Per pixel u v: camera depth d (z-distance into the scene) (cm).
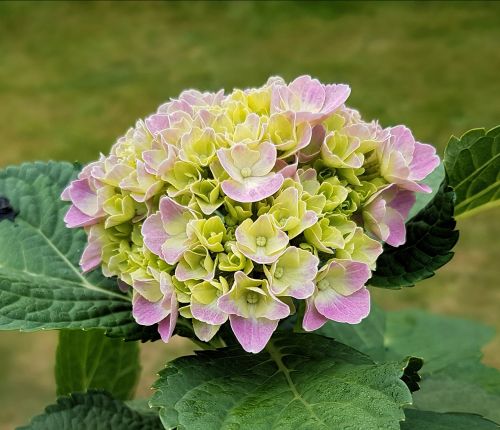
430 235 44
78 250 49
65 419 49
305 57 270
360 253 40
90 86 254
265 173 39
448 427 45
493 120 213
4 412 127
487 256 160
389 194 42
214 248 39
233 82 254
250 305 39
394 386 37
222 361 41
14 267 49
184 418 37
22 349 143
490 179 47
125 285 43
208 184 40
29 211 50
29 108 239
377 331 61
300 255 38
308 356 41
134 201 42
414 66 252
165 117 42
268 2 321
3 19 318
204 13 318
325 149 40
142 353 138
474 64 248
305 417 37
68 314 44
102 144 216
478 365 57
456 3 301
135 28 308
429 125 213
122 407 50
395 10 301
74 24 313
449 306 147
